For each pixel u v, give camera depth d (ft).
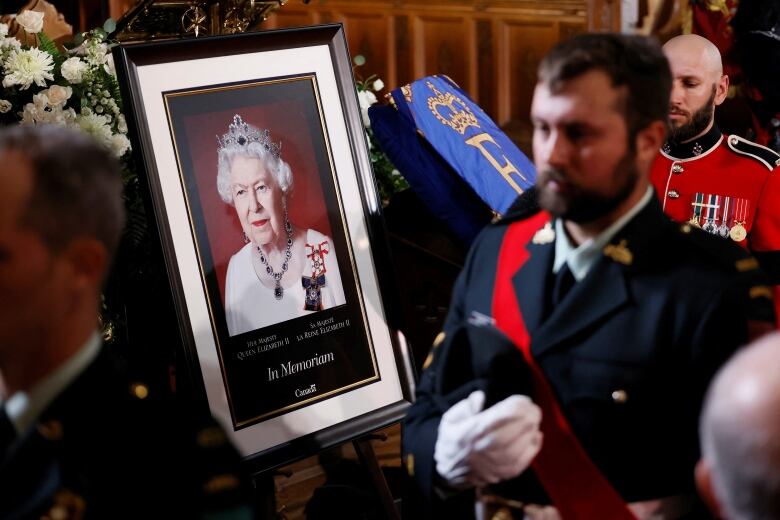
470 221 7.93
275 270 6.09
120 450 3.18
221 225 5.94
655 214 4.17
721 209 7.50
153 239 5.74
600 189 3.88
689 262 4.07
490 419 3.89
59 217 3.13
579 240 4.25
